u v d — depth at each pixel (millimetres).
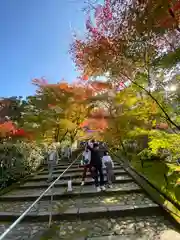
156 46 4879
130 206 5867
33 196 7672
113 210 5676
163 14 3920
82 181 8516
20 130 12992
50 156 10188
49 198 7449
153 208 5676
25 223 5652
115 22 4742
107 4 4594
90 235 4652
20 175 11227
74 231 4926
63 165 15164
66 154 19922
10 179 10086
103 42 5109
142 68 5402
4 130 11844
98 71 5652
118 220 5410
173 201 5668
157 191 6871
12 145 10633
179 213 5117
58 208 6285
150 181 7766
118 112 9562
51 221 5629
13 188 9469
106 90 9344
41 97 16281
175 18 3975
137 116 7746
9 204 7355
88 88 14430
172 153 6117
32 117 16344
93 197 7289
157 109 6133
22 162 11461
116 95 8422
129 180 8812
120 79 5875
